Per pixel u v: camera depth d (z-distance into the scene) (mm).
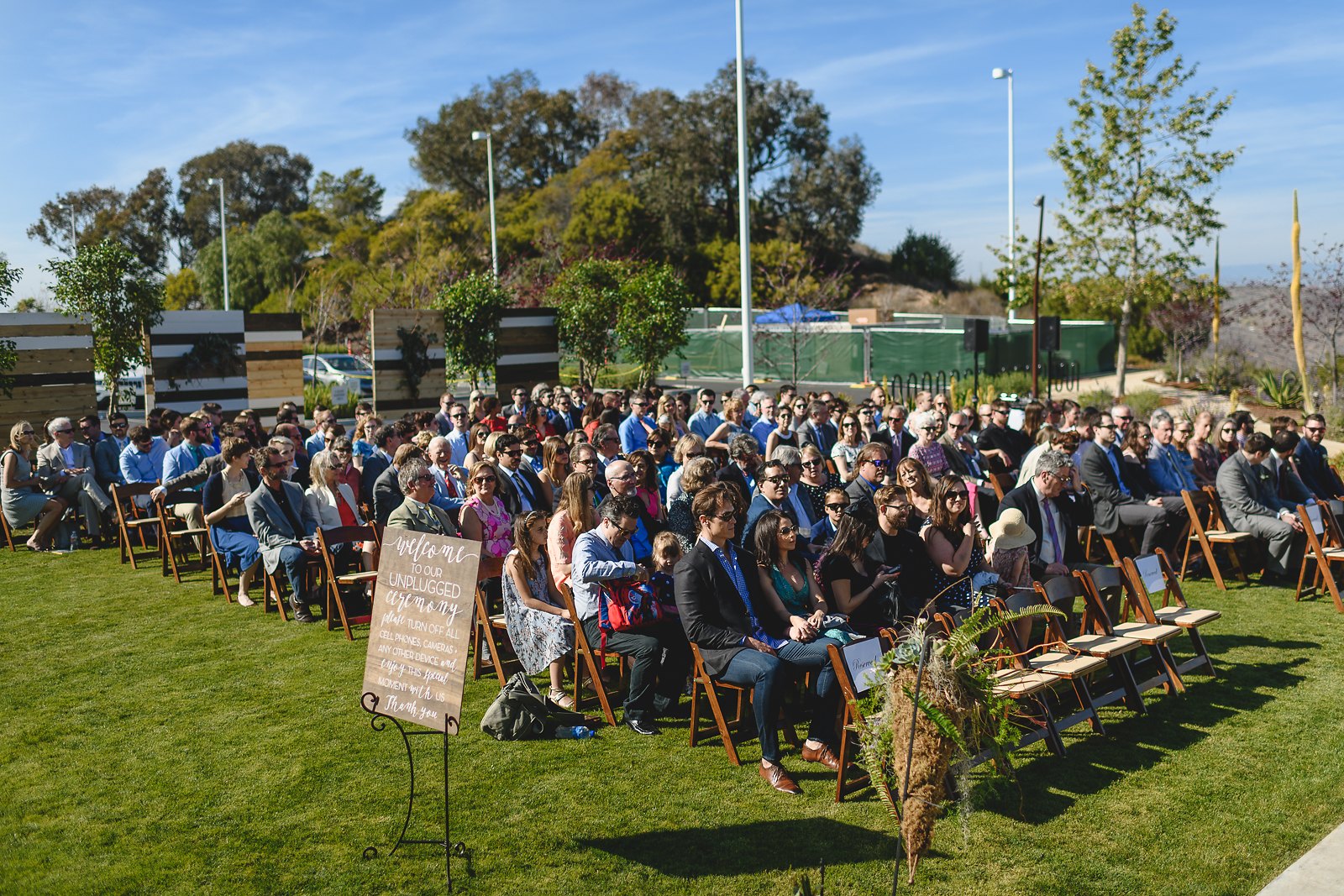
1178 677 7230
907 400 24828
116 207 81438
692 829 5270
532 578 7301
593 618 6859
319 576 9484
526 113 73250
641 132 66625
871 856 4996
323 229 70000
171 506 11266
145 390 20906
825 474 10258
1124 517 10789
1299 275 22125
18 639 8602
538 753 6270
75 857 5000
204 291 60281
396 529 5012
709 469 8281
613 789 5758
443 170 72688
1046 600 6859
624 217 58500
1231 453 12547
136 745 6367
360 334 34188
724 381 35719
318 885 4738
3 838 5195
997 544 7676
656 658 6578
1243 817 5398
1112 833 5234
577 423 14703
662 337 22688
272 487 9273
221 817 5414
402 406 19781
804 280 38406
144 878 4812
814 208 63750
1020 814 5441
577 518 7145
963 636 4855
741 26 17047
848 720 5668
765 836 5191
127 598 9961
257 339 18938
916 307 61156
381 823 5340
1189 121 23469
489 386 26625
